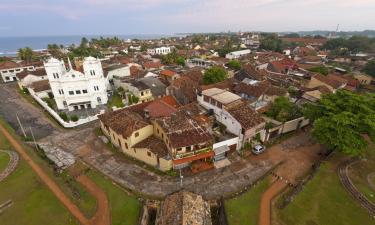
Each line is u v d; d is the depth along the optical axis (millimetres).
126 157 41312
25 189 33156
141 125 41125
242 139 42438
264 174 37062
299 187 33375
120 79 78250
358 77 87562
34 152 42219
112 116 46531
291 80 81250
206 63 108250
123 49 179500
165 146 38844
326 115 42438
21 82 78188
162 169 37531
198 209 28219
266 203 31234
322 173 36719
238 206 30516
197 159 37406
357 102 40031
